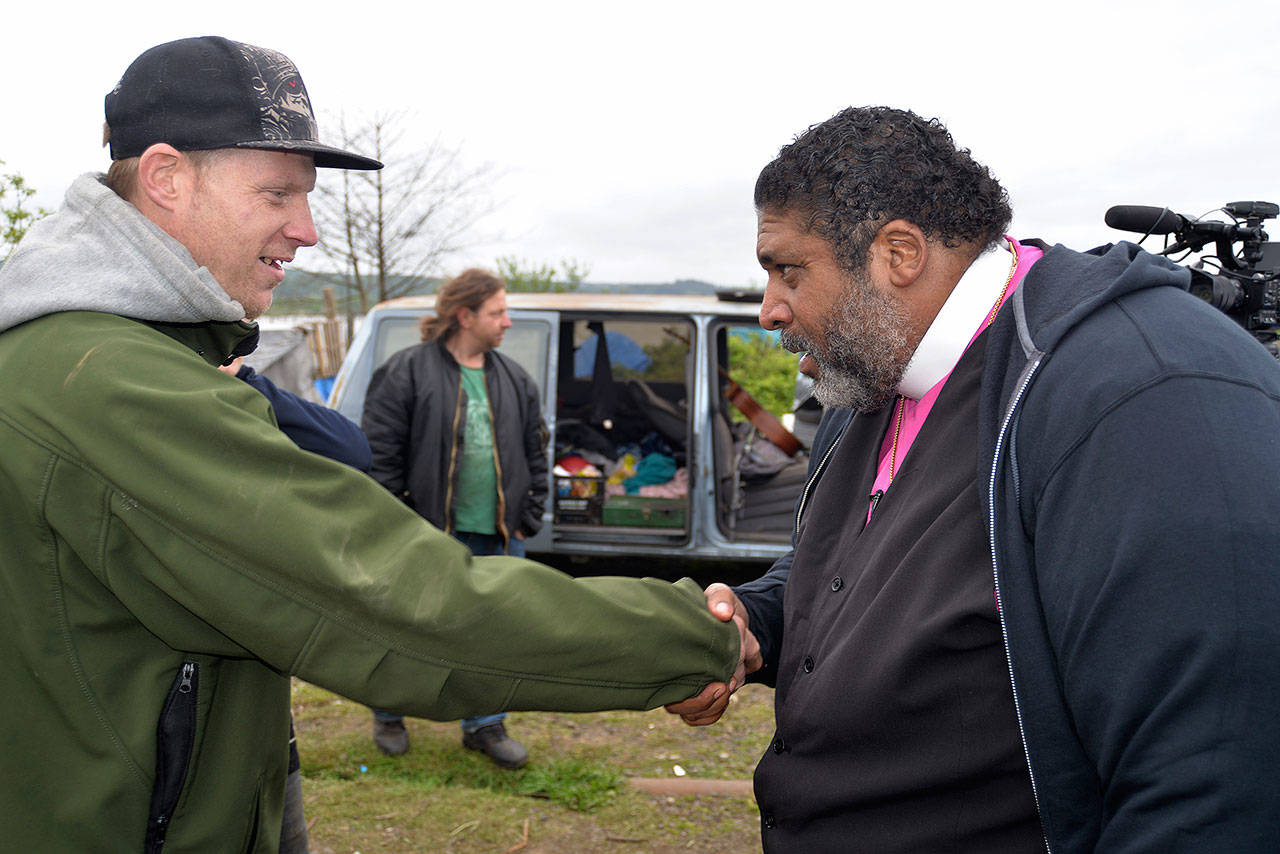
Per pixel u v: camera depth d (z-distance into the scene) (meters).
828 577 1.34
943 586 1.10
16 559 1.05
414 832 2.87
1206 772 0.82
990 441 1.06
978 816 1.10
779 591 1.60
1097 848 0.93
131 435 1.01
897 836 1.15
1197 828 0.83
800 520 1.62
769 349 8.89
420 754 3.43
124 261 1.12
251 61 1.21
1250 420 0.88
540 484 3.78
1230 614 0.83
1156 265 1.07
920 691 1.11
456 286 3.52
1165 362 0.93
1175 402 0.90
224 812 1.16
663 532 5.02
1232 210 2.36
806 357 1.33
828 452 1.54
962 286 1.18
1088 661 0.92
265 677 1.21
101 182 1.23
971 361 1.18
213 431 1.01
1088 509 0.93
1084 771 1.00
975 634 1.07
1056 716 0.99
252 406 1.10
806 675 1.28
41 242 1.13
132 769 1.08
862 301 1.19
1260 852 0.82
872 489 1.34
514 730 3.73
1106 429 0.93
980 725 1.08
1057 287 1.09
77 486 1.02
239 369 1.65
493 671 1.09
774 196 1.23
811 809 1.23
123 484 1.00
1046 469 0.99
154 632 1.07
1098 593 0.91
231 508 1.00
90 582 1.06
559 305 5.17
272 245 1.25
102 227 1.12
